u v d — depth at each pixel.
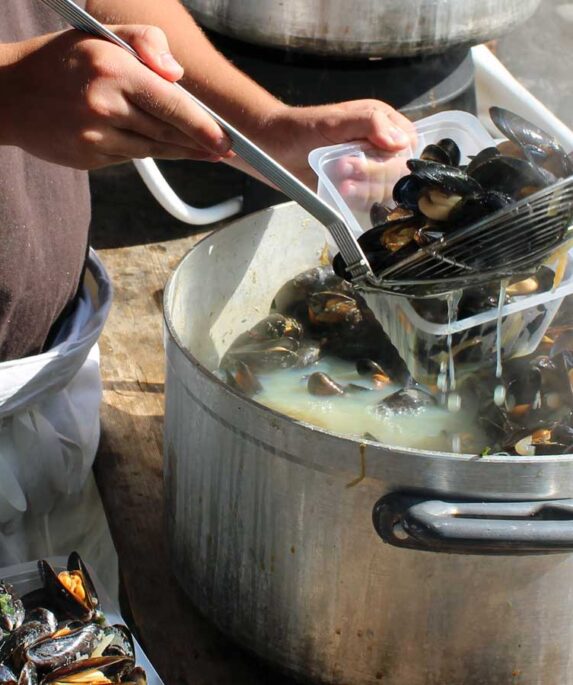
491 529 1.00
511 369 1.27
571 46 2.29
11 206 1.24
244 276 1.41
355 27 1.63
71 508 1.39
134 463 1.37
